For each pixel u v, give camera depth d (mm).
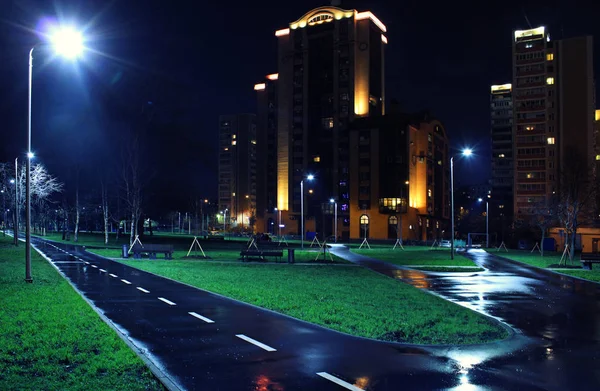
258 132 142625
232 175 194500
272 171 139125
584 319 16016
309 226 126875
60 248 55625
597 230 63250
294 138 130375
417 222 119625
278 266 34406
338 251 57188
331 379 9289
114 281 24609
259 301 17875
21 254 42875
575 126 111312
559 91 113250
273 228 136375
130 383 8727
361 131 119062
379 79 130125
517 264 39875
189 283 23594
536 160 113438
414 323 14203
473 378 9492
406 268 34500
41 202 83438
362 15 125750
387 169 116312
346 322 14195
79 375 9109
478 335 13008
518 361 10742
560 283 26500
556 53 114375
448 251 60219
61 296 18094
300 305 17047
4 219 87438
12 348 10758
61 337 11758
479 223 120000
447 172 137375
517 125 115500
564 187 65688
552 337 13242
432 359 10727
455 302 19516
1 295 18078
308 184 127688
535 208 71938
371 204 117438
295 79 131000
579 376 9719
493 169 162125
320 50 128625
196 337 12492
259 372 9648
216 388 8719
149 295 19750
